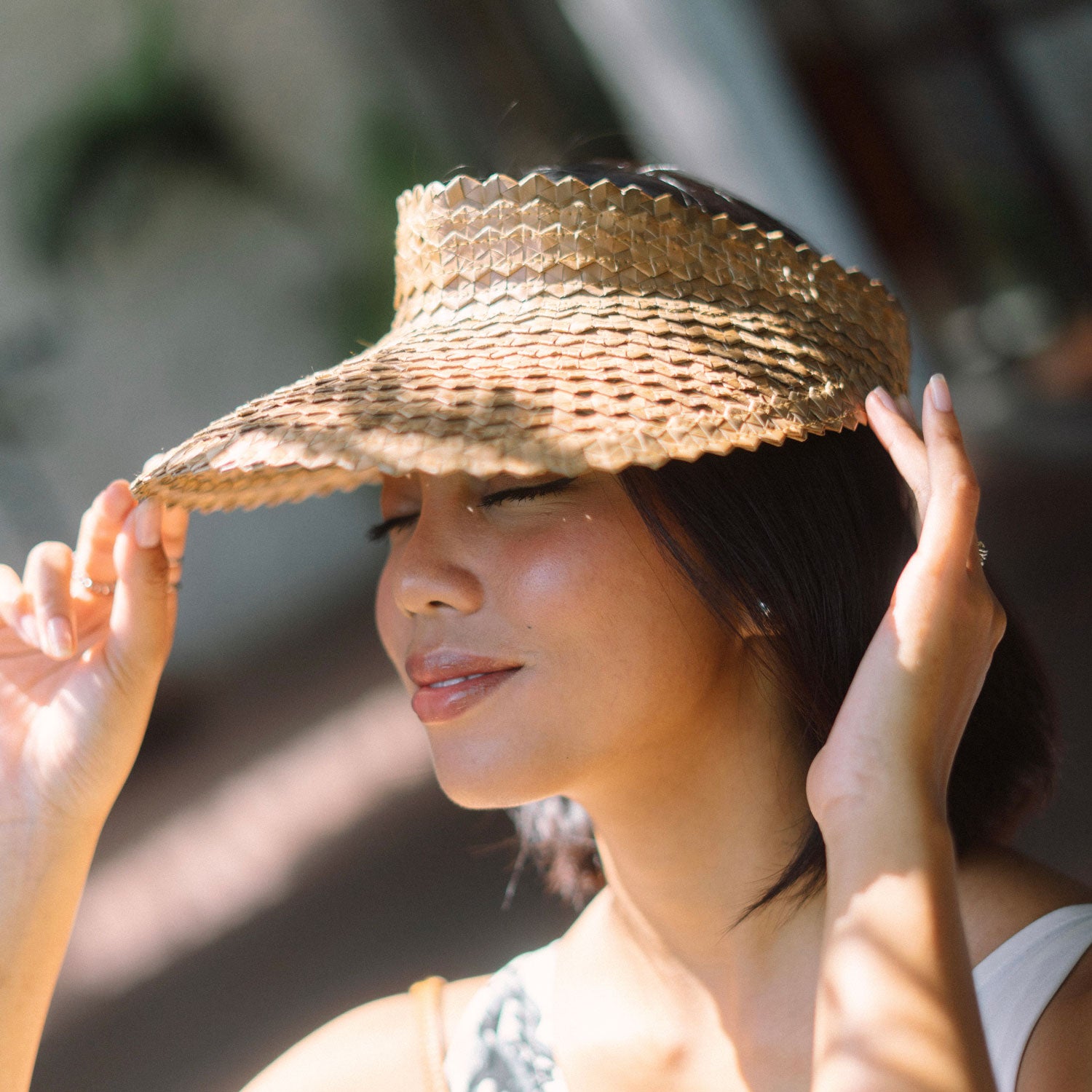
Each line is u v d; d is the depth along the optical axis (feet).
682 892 3.71
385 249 34.96
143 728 4.48
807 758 3.67
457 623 3.42
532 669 3.36
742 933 3.67
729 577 3.45
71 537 33.14
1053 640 14.90
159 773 24.68
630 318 3.54
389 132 33.88
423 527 3.46
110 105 32.78
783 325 3.62
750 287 3.66
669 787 3.60
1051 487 22.13
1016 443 26.04
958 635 3.10
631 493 3.38
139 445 33.91
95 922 17.46
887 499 3.82
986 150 30.58
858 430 3.76
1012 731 3.91
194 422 34.37
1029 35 29.27
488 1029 4.30
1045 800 4.11
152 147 33.35
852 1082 2.62
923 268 30.55
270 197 34.37
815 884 3.59
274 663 30.48
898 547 3.88
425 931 13.34
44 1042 13.98
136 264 33.68
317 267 34.88
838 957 2.78
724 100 27.94
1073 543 18.67
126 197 33.40
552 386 3.24
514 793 3.39
